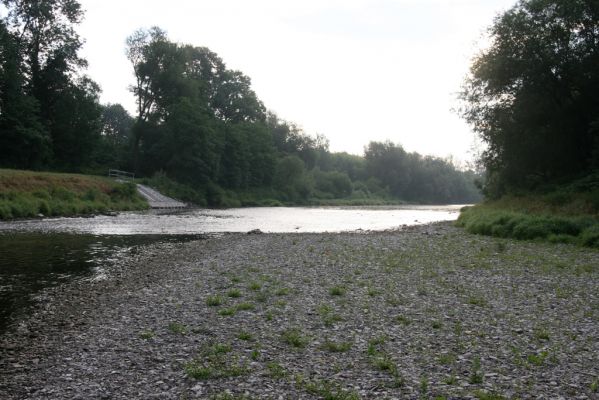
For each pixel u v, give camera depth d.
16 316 12.60
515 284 16.05
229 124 111.69
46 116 77.75
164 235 32.62
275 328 11.27
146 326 11.58
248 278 17.08
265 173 122.00
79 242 27.61
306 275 17.61
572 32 41.16
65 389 8.02
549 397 7.49
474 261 20.66
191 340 10.48
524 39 41.50
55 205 46.47
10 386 8.19
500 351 9.63
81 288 15.84
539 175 44.97
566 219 29.70
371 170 192.38
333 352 9.66
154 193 75.56
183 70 95.50
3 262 20.52
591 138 41.53
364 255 22.45
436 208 114.12
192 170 92.12
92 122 84.38
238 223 46.38
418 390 7.80
